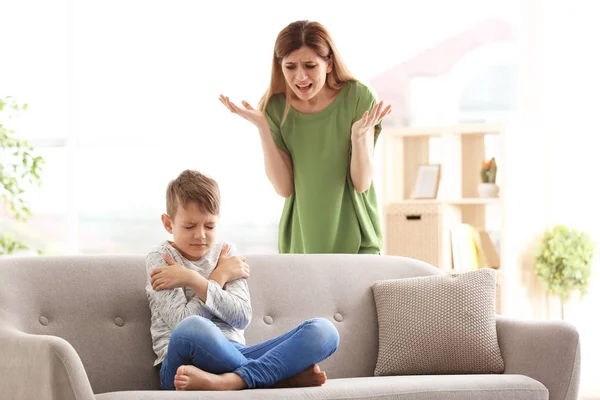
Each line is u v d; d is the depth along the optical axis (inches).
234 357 106.5
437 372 130.3
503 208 207.2
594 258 219.1
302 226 145.9
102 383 117.6
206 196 116.7
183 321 106.1
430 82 240.7
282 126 145.8
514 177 212.2
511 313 206.2
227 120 255.6
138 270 125.3
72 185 265.7
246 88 254.7
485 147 224.2
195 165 258.2
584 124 224.7
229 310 114.2
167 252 119.0
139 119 262.5
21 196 269.7
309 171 144.8
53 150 269.0
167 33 260.7
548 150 226.4
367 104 143.5
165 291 114.4
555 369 123.8
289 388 106.6
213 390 103.4
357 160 141.6
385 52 243.8
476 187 223.1
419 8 241.6
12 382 102.0
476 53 237.3
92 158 265.7
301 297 132.9
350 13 245.8
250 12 254.2
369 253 149.0
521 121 229.5
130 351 120.3
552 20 228.1
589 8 225.5
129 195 263.1
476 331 129.6
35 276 119.4
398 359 130.5
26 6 272.4
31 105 270.7
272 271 133.0
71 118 266.4
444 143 219.3
